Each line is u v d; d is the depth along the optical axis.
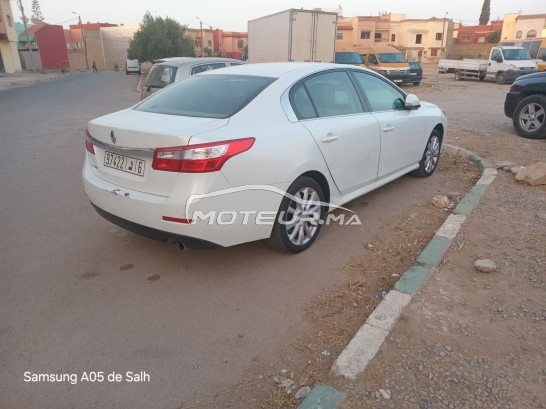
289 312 3.21
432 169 6.34
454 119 11.12
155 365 2.70
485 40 57.88
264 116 3.56
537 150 7.38
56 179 6.53
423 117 5.66
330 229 4.57
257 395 2.47
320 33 18.33
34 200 5.58
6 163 7.53
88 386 2.54
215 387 2.53
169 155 3.08
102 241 4.36
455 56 56.31
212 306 3.28
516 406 2.30
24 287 3.53
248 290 3.48
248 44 22.11
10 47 46.66
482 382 2.45
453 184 5.97
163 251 4.12
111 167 3.54
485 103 14.91
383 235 4.44
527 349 2.71
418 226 4.62
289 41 17.81
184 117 3.50
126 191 3.37
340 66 4.59
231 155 3.16
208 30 75.38
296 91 3.93
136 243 4.30
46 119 12.95
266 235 3.62
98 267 3.85
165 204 3.13
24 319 3.13
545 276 3.46
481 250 3.90
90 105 16.89
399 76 22.59
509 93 8.80
